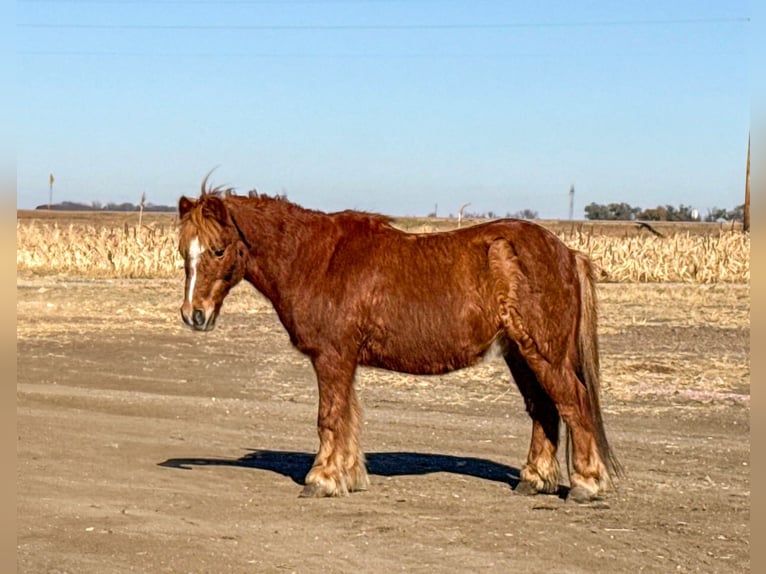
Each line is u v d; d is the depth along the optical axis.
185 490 9.62
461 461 11.09
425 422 13.52
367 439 12.36
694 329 23.72
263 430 12.98
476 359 9.16
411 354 9.20
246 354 19.97
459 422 13.55
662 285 35.97
